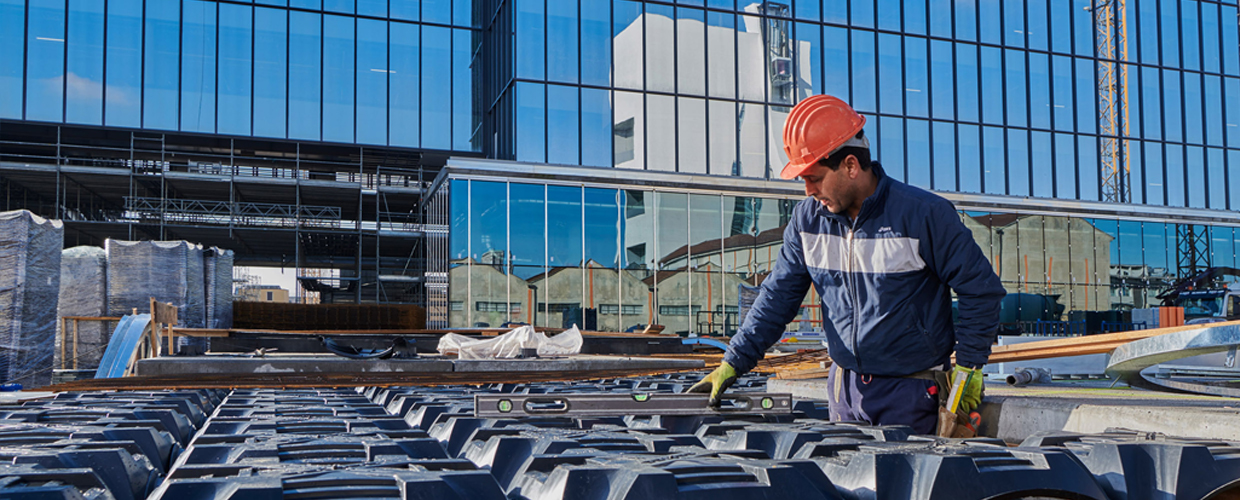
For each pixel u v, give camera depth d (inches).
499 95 1051.3
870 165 110.7
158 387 146.8
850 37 1110.4
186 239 1320.1
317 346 513.0
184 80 1043.3
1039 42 1186.0
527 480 48.1
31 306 437.7
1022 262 1101.7
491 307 906.7
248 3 1070.4
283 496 38.7
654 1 1043.9
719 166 1044.5
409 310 855.7
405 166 1197.1
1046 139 1172.5
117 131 1023.0
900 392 114.0
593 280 943.7
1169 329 185.0
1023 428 116.8
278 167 1184.8
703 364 240.2
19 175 1074.1
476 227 915.4
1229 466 55.5
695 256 983.6
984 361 106.4
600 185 960.9
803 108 110.3
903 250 109.2
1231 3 1294.3
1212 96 1259.2
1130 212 1157.7
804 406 124.6
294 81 1076.5
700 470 46.1
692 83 1045.8
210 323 783.7
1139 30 1232.8
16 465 44.9
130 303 687.1
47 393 136.2
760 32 1079.0
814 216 117.3
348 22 1102.4
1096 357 450.0
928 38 1139.3
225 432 71.7
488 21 1130.7
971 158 1138.7
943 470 47.4
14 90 992.9
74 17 1018.7
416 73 1119.6
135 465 52.6
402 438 62.6
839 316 118.0
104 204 1302.9
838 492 48.8
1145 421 97.9
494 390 131.3
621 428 72.6
